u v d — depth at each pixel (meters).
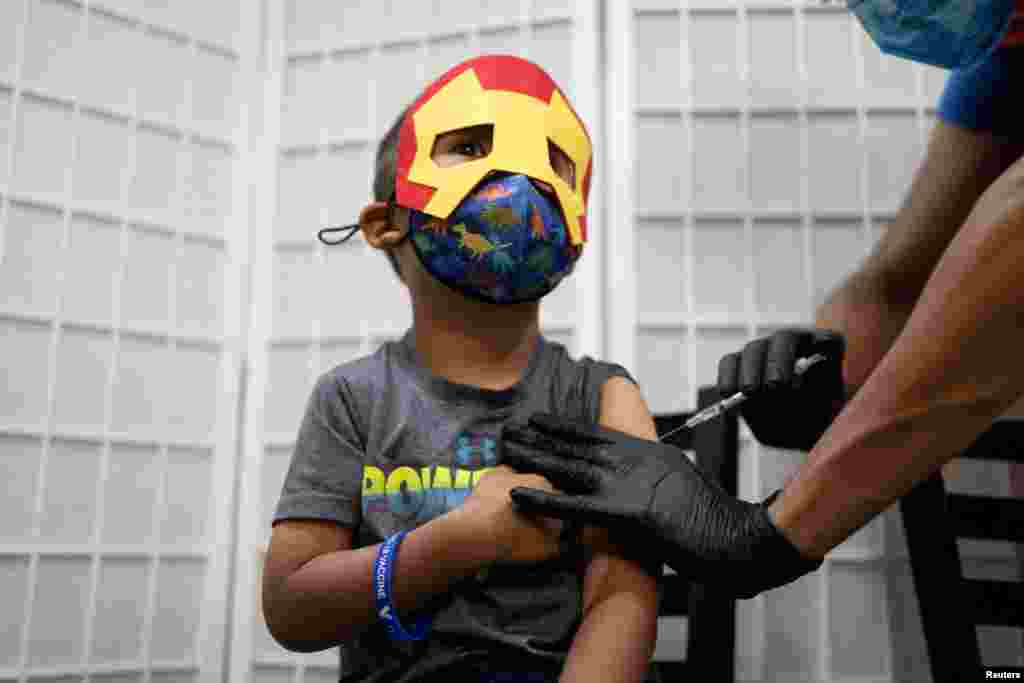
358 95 1.49
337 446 0.70
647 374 1.33
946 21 0.81
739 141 1.38
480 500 0.65
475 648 0.64
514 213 0.67
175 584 1.36
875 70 1.40
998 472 1.30
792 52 1.40
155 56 1.46
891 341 1.25
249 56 1.52
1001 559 1.27
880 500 0.69
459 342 0.72
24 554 1.26
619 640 0.63
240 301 1.46
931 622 0.98
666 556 0.68
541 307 1.35
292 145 1.50
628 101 1.38
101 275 1.37
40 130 1.36
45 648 1.26
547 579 0.67
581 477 0.69
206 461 1.41
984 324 0.66
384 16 1.50
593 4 1.39
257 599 1.36
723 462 0.92
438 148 0.71
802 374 0.82
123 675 1.30
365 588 0.62
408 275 0.74
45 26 1.38
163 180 1.44
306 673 1.32
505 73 0.73
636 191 1.37
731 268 1.36
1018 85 1.08
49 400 1.30
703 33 1.41
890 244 1.25
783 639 1.27
